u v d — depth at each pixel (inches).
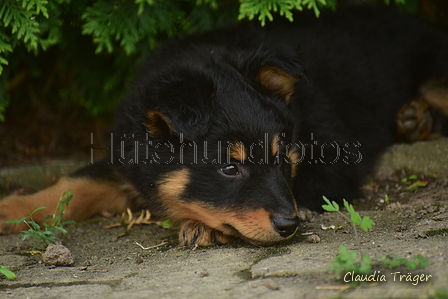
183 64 135.9
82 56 228.4
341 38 189.6
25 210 155.6
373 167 180.9
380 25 203.9
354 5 212.4
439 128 208.7
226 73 133.5
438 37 209.2
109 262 119.0
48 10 174.6
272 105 131.5
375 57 194.2
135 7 182.2
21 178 202.4
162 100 117.1
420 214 130.5
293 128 140.1
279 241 120.6
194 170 127.6
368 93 186.5
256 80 138.7
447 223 118.1
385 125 192.1
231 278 97.4
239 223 123.0
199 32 176.4
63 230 130.1
